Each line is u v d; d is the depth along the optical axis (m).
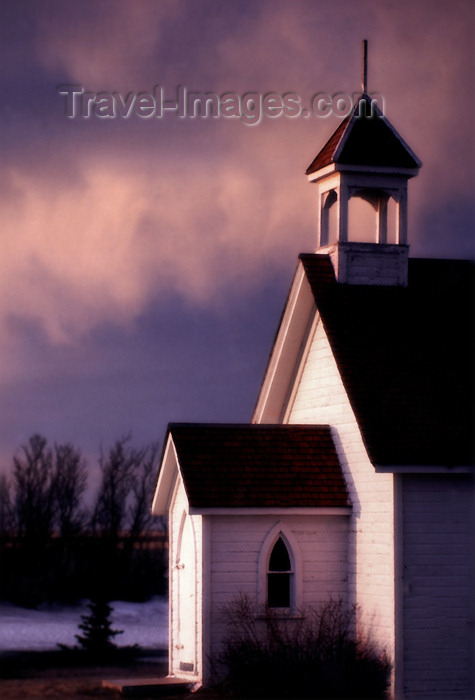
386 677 25.05
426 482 25.69
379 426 25.97
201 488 26.42
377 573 25.95
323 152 30.61
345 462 27.66
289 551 27.03
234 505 26.41
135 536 73.38
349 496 27.36
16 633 53.47
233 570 26.56
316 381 29.47
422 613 25.28
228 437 27.66
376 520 26.14
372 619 26.00
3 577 69.62
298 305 29.78
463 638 25.41
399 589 25.22
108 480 74.00
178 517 28.66
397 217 30.12
